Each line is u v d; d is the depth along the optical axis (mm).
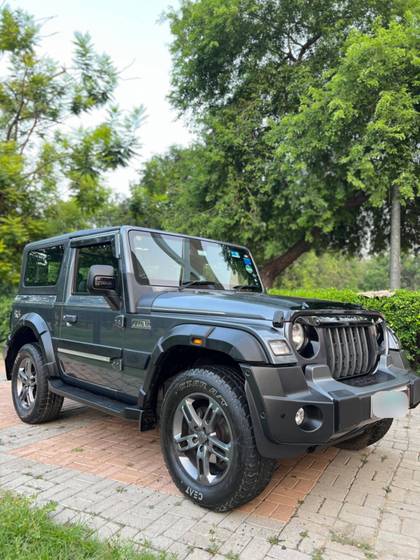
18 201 7020
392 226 10602
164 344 2900
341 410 2443
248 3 12375
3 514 2467
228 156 13125
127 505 2770
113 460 3545
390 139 9398
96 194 7832
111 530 2469
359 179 10430
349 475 3318
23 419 4555
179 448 2898
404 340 6227
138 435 4195
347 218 12922
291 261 15203
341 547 2367
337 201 11461
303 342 2666
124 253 3459
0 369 7785
